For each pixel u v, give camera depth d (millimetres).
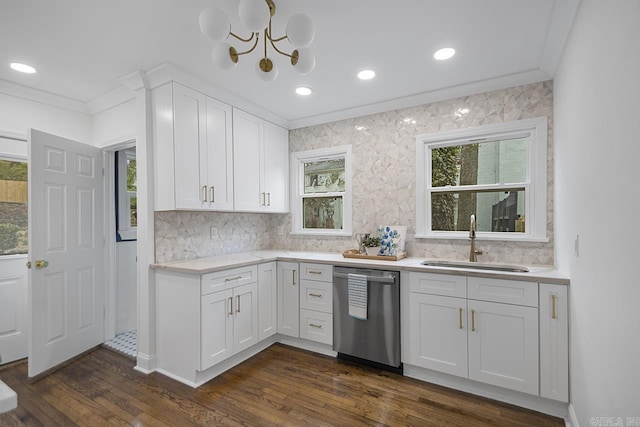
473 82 2639
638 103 917
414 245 3014
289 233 3797
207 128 2719
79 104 2996
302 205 3787
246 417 1948
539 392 1979
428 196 2984
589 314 1471
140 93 2551
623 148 1039
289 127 3740
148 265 2549
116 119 2920
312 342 2969
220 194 2832
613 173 1137
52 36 1962
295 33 1473
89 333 2916
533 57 2244
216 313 2443
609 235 1187
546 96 2479
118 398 2154
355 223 3348
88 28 1880
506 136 2670
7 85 2580
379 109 3170
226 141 2906
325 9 1721
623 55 1029
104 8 1694
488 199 2787
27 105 2744
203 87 2654
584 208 1540
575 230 1737
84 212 2881
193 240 2955
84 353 2861
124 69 2408
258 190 3295
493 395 2162
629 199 994
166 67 2340
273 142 3527
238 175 3039
